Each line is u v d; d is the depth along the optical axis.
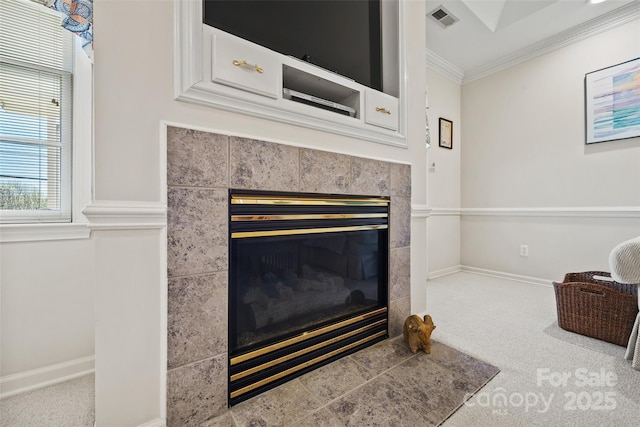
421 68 1.80
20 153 1.30
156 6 0.92
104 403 0.85
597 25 2.40
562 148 2.64
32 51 1.32
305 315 1.34
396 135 1.62
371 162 1.52
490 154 3.15
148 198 0.90
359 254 1.53
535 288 2.67
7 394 1.16
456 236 3.36
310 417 1.01
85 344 1.33
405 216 1.70
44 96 1.35
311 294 1.36
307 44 1.45
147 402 0.90
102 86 0.83
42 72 1.34
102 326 0.84
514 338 1.63
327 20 1.53
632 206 2.27
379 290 1.62
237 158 1.06
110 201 0.85
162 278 0.92
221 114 1.04
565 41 2.60
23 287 1.21
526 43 2.75
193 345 0.97
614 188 2.36
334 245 1.44
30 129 1.32
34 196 1.33
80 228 1.33
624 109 2.29
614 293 1.54
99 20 0.83
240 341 1.11
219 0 1.19
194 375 0.97
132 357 0.88
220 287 1.03
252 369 1.12
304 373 1.27
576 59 2.55
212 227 1.01
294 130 1.23
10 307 1.19
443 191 3.21
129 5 0.87
